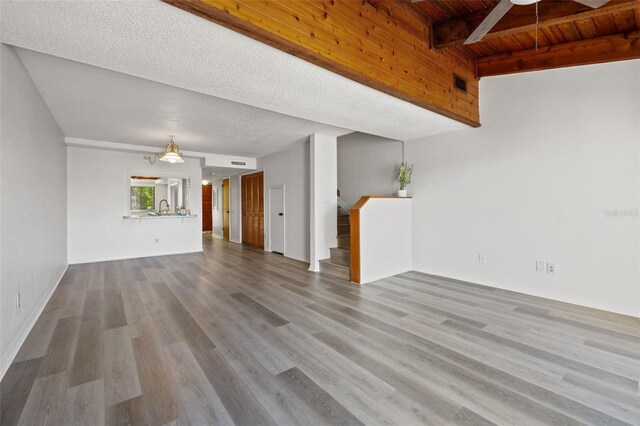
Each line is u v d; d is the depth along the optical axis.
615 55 3.11
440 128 4.27
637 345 2.44
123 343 2.49
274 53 2.16
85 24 1.74
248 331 2.73
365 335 2.65
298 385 1.93
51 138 3.98
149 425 1.58
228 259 6.28
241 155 7.27
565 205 3.46
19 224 2.46
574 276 3.42
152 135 5.18
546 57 3.54
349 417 1.65
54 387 1.89
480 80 4.13
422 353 2.34
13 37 1.86
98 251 6.02
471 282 4.31
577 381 1.97
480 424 1.59
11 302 2.24
